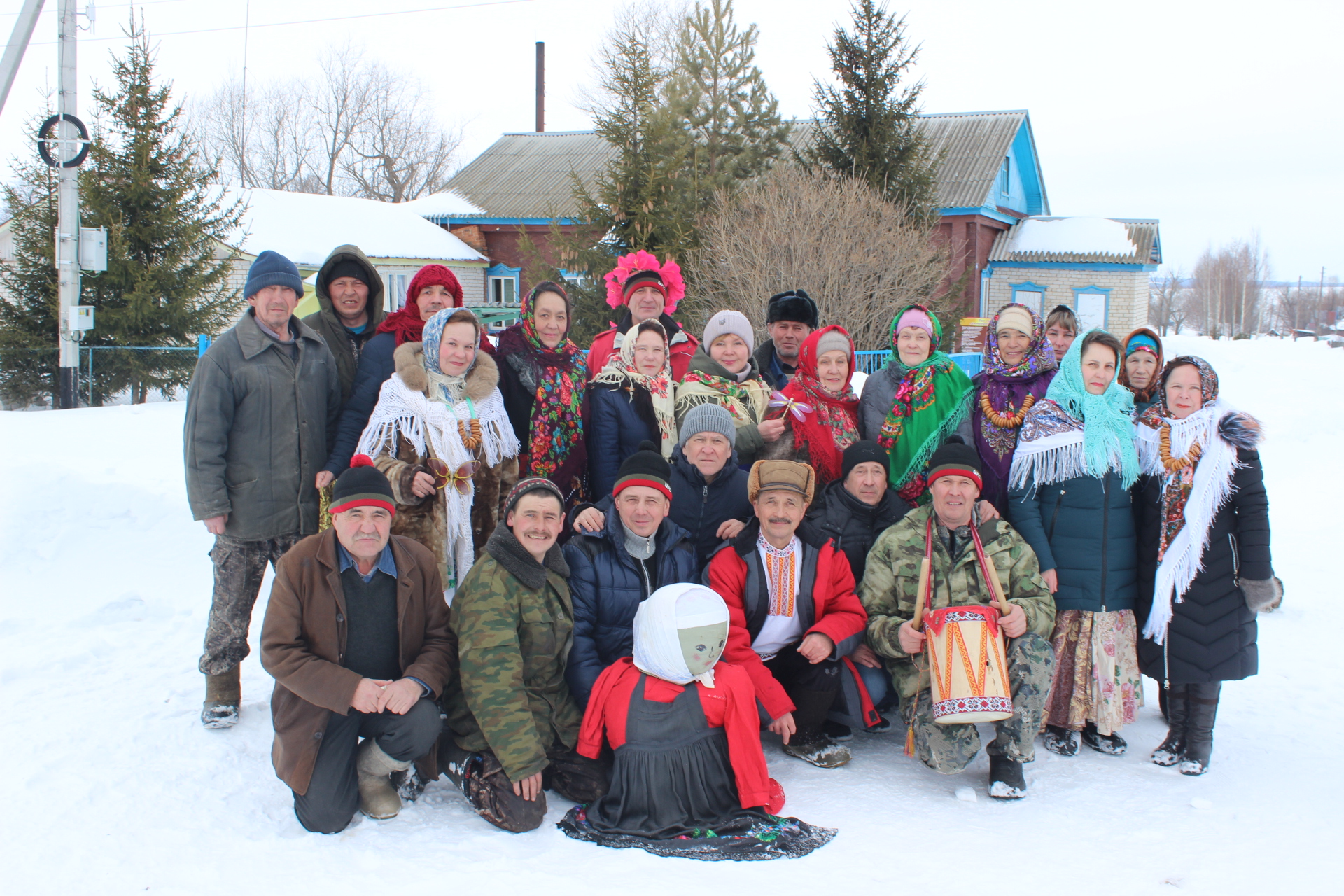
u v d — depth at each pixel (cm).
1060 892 273
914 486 426
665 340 445
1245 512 359
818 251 1627
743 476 407
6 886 263
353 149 4762
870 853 296
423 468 373
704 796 313
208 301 1712
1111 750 380
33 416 1077
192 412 362
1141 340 438
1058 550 381
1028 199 2919
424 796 335
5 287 1614
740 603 371
